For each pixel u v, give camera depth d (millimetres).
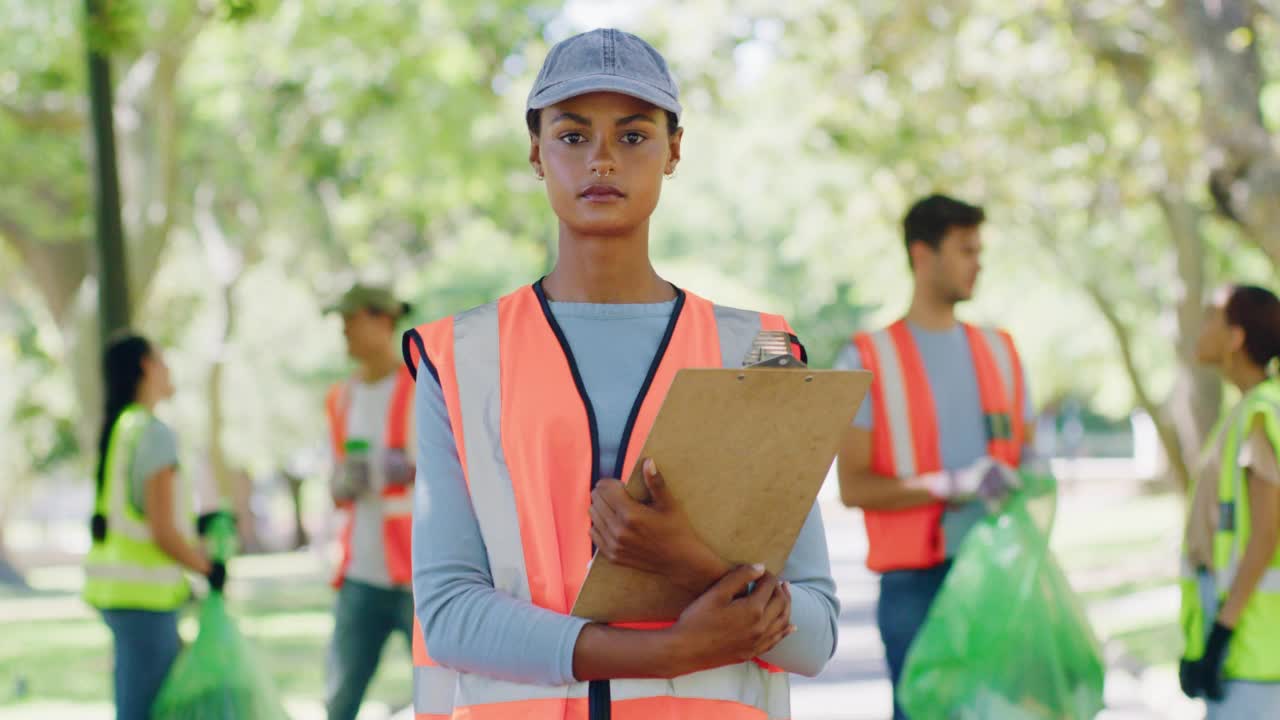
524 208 21297
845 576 22938
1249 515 4820
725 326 2584
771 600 2379
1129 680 10117
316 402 37469
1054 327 33188
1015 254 24375
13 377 36125
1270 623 4793
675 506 2283
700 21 15523
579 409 2479
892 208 19422
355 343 6496
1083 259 23188
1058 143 16188
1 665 12562
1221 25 11008
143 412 6305
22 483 37531
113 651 6305
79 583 28516
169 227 17125
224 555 6234
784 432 2271
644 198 2531
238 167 22969
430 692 2510
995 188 17812
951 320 5250
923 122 16422
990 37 15062
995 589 4844
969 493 4953
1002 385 5203
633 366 2527
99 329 10852
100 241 10891
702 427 2227
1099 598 15898
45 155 19688
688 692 2443
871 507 5109
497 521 2447
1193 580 5102
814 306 45812
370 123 19594
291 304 37094
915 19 15102
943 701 4859
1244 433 4828
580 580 2420
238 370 36875
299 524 41812
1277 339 5152
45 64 17844
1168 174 14719
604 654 2324
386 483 6430
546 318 2549
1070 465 53219
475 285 30234
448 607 2418
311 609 18609
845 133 17094
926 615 5086
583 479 2453
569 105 2510
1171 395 18672
